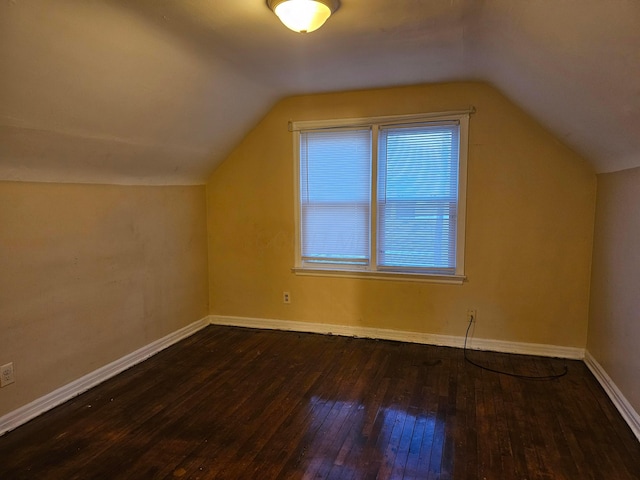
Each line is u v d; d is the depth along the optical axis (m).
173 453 2.09
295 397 2.66
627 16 1.31
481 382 2.85
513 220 3.27
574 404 2.54
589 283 3.14
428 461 2.02
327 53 2.60
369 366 3.13
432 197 3.46
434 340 3.57
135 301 3.20
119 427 2.32
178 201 3.67
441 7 1.95
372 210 3.61
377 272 3.63
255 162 3.90
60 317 2.58
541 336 3.30
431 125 3.37
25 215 2.35
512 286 3.33
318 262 3.86
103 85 2.19
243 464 2.00
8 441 2.18
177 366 3.16
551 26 1.68
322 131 3.68
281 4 1.84
